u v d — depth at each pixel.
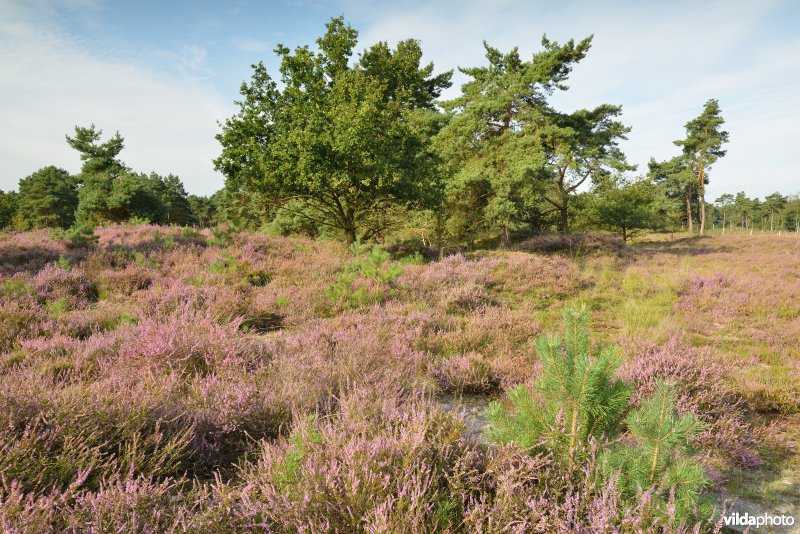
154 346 4.59
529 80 27.16
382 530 2.00
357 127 15.29
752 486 3.40
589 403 2.61
